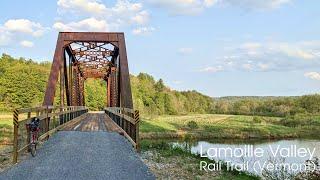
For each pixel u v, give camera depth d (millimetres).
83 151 12055
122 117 18312
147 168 10180
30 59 145125
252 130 65750
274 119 101312
